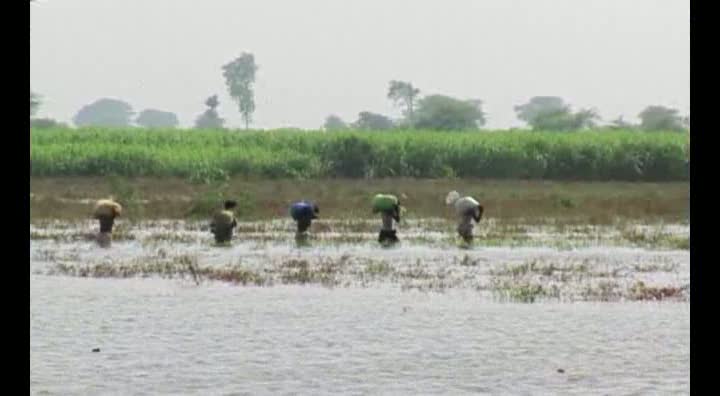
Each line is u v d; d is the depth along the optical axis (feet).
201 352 181.88
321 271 286.66
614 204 552.82
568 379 165.37
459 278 276.82
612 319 217.56
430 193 625.41
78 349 183.32
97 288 253.65
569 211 515.50
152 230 408.46
